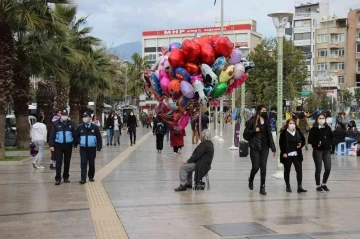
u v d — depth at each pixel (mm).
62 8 25953
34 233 7164
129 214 8453
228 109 64500
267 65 46438
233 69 10750
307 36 87188
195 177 11133
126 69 64562
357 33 75938
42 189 11438
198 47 10508
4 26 17750
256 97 46562
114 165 16594
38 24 17609
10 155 19578
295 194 10617
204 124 21219
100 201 9758
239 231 7180
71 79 29531
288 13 12906
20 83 22078
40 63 20922
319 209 8898
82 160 12453
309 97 54031
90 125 12602
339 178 13398
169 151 22641
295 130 10875
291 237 6824
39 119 15938
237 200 9844
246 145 14547
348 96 57938
